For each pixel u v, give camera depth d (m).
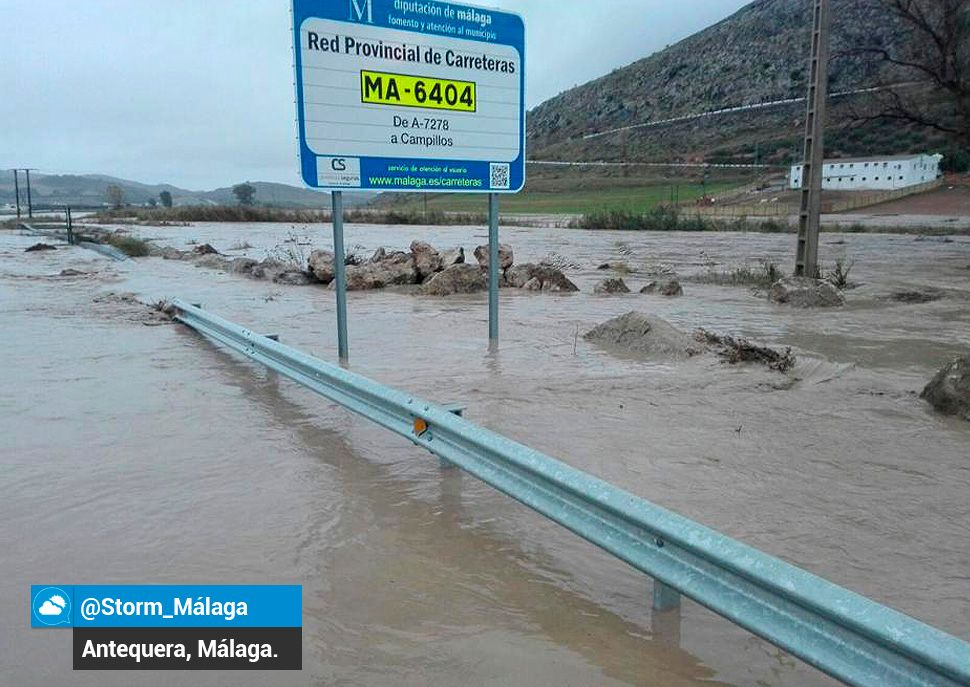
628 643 3.08
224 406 6.50
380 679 2.86
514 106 9.06
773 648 3.06
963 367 6.28
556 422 5.95
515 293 14.71
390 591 3.48
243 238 36.22
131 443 5.53
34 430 5.82
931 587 3.50
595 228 45.88
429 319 11.32
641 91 187.50
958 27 25.77
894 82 28.50
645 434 5.66
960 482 4.75
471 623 3.23
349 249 27.89
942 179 87.44
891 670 2.23
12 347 9.04
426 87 8.38
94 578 3.60
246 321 11.20
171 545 3.92
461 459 4.34
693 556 2.94
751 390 6.92
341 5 7.75
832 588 2.43
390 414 5.21
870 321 11.08
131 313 11.86
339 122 7.89
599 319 11.19
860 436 5.61
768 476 4.84
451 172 8.68
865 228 41.50
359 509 4.37
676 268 20.36
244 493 4.60
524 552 3.87
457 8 8.50
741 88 155.50
